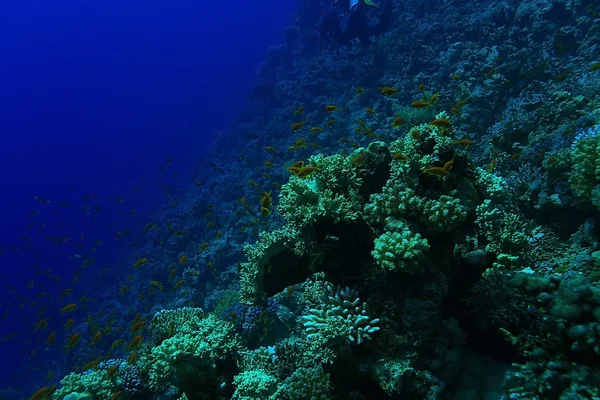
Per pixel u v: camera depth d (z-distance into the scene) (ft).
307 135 59.82
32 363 81.66
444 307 14.93
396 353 13.56
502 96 34.65
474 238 15.84
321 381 14.15
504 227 16.53
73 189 73.61
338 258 15.11
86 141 280.51
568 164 18.72
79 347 63.62
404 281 14.34
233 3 320.91
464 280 15.15
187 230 63.05
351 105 55.88
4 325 102.58
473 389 12.43
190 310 23.15
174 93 274.57
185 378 17.35
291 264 17.20
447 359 12.99
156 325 23.03
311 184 16.25
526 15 41.27
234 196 64.03
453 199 14.49
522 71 33.19
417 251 13.16
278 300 24.61
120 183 242.78
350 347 13.67
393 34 60.34
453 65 44.19
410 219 14.93
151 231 82.99
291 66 104.17
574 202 17.62
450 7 58.13
